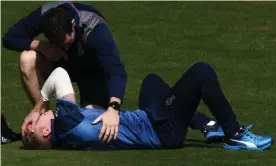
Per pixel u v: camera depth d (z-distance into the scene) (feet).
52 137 67.46
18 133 79.30
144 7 152.76
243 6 150.61
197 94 66.64
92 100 73.82
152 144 67.67
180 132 67.51
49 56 72.69
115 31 138.21
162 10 150.20
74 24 67.82
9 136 76.23
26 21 73.51
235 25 138.41
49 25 66.28
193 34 134.72
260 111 89.71
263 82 105.29
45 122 67.67
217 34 133.80
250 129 79.61
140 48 128.06
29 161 62.39
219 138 71.61
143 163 60.90
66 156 64.13
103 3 155.94
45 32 66.85
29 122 68.08
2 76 117.39
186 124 67.72
